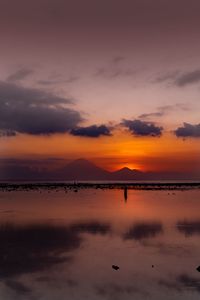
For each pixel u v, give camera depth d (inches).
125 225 1327.5
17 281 705.6
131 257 868.6
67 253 907.4
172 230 1213.1
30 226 1311.5
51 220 1465.3
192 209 1895.9
